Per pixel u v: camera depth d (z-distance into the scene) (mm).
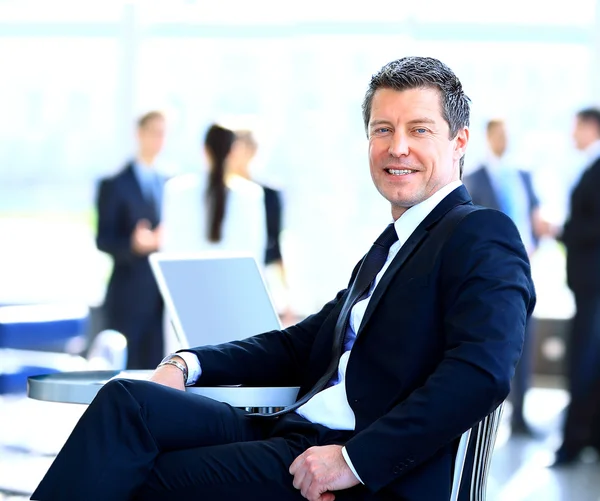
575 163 9586
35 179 10250
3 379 6211
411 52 9688
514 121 9688
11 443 7266
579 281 7012
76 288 10328
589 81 9633
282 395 2973
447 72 2887
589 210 7012
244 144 6426
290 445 2676
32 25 10016
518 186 7801
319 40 9766
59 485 2498
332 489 2502
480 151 9688
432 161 2822
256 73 9859
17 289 10328
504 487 6156
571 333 7074
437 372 2500
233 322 3652
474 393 2459
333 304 3229
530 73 9695
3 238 10320
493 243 2631
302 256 9633
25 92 10125
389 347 2666
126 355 7203
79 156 10164
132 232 7195
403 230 2848
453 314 2576
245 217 6332
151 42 9977
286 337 3195
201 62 9906
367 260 2936
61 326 7039
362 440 2498
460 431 2482
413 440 2465
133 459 2553
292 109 9805
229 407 2842
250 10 9812
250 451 2639
